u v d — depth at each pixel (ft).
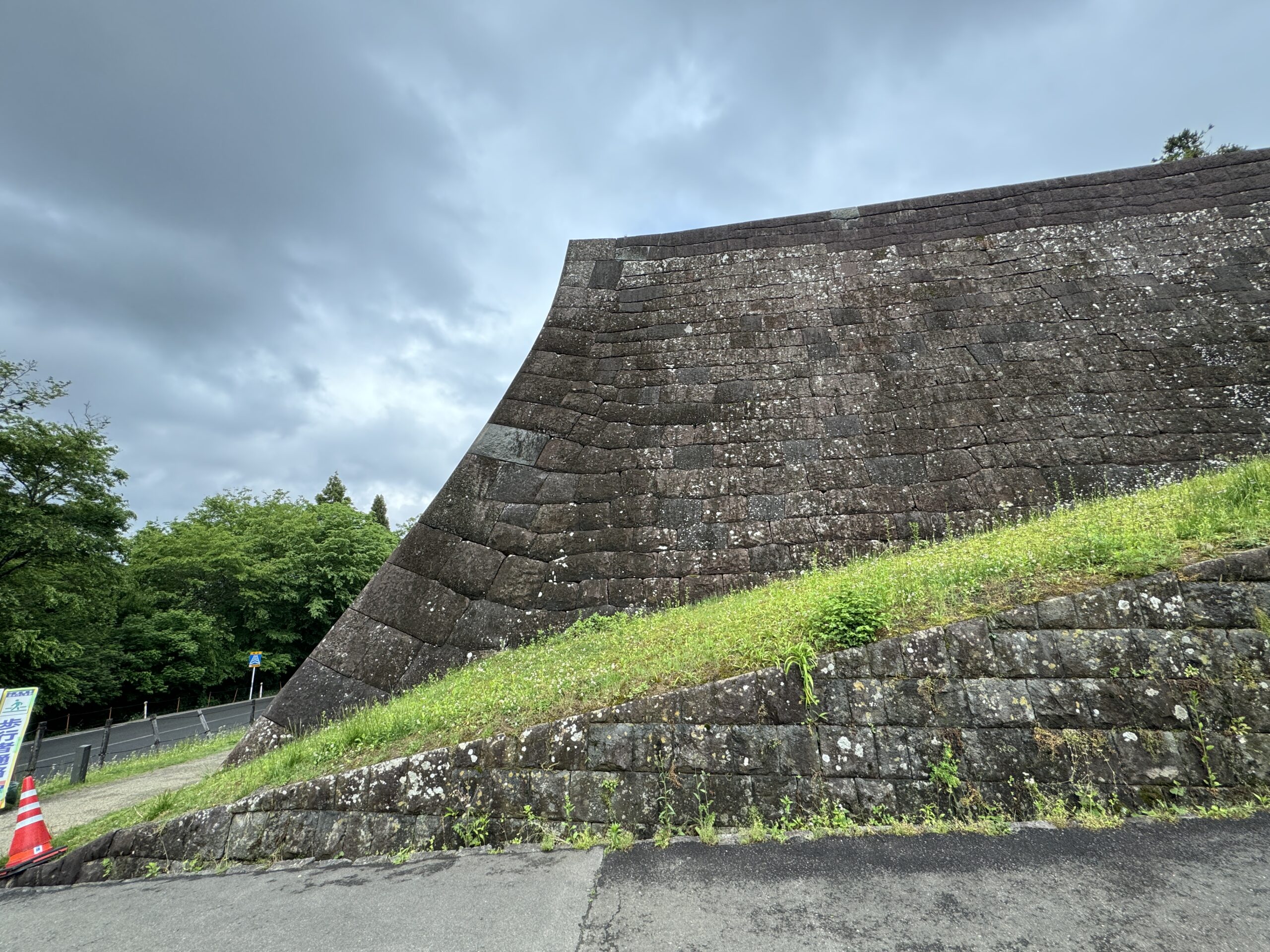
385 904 12.44
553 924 10.94
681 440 31.24
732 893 11.31
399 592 28.37
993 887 10.68
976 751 13.46
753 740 14.42
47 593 59.77
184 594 104.88
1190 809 12.29
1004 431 28.66
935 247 35.37
